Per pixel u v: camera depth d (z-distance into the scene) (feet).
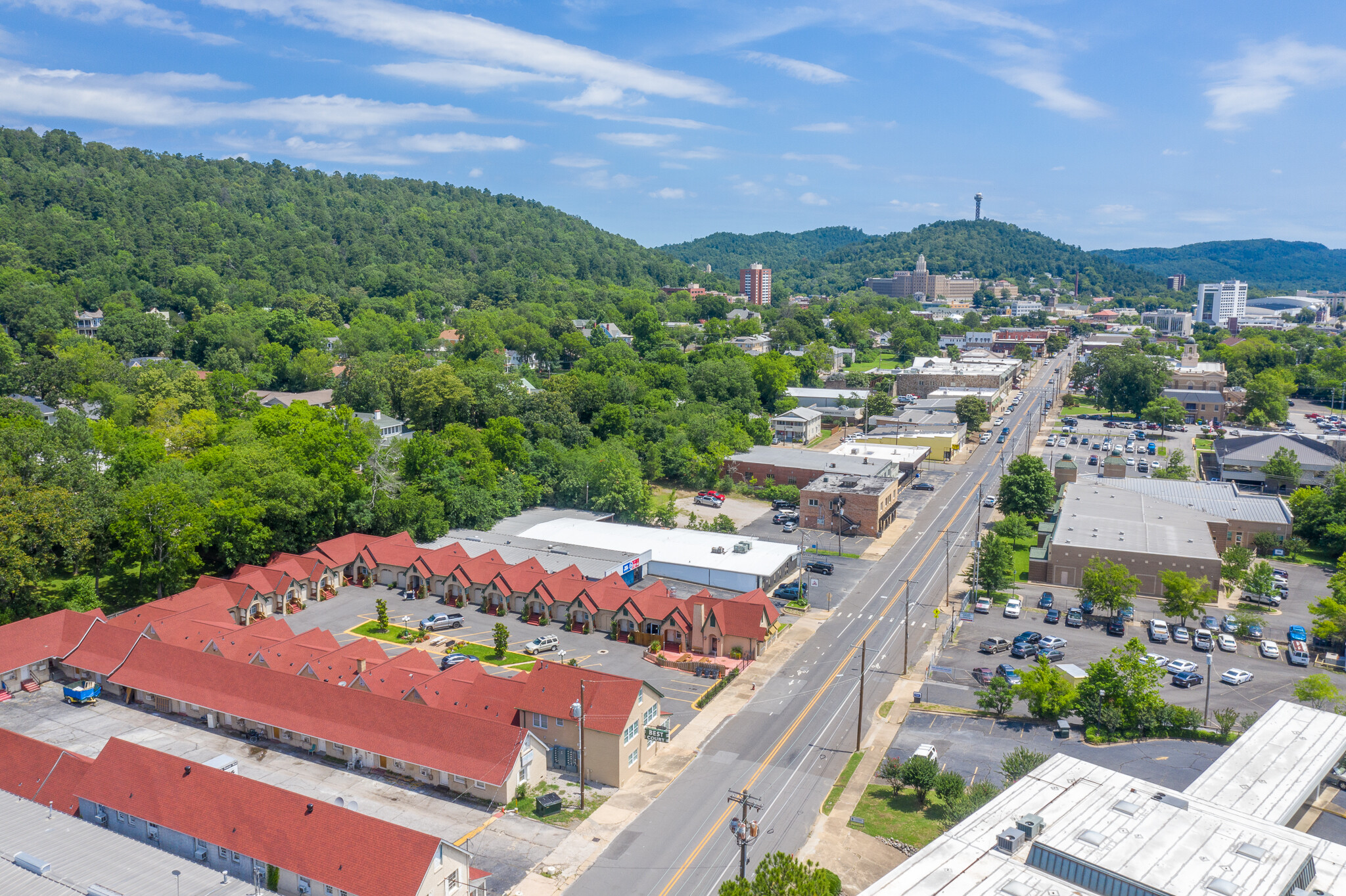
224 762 250.37
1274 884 176.45
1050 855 186.29
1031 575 455.22
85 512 377.91
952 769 266.16
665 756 278.26
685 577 438.40
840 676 338.54
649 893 210.59
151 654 311.88
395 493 488.44
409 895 189.98
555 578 397.39
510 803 248.32
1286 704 280.92
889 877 181.98
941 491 638.12
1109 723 287.89
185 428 556.10
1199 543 446.19
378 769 267.39
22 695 312.50
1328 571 471.21
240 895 191.72
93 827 214.69
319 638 333.42
